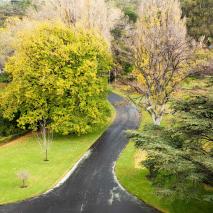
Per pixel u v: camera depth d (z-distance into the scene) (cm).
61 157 3688
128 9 8994
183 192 2120
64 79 4319
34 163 3509
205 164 1970
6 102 4531
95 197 2758
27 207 2581
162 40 4156
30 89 4322
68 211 2525
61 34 4481
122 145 4069
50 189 2900
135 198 2753
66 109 4347
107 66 4744
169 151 2106
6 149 4019
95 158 3653
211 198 2033
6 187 2928
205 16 7894
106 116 4772
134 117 5238
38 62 4316
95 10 6550
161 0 5388
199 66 3947
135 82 4275
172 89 3941
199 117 2336
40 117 4294
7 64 4666
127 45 4481
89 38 4575
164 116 4678
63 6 6569
